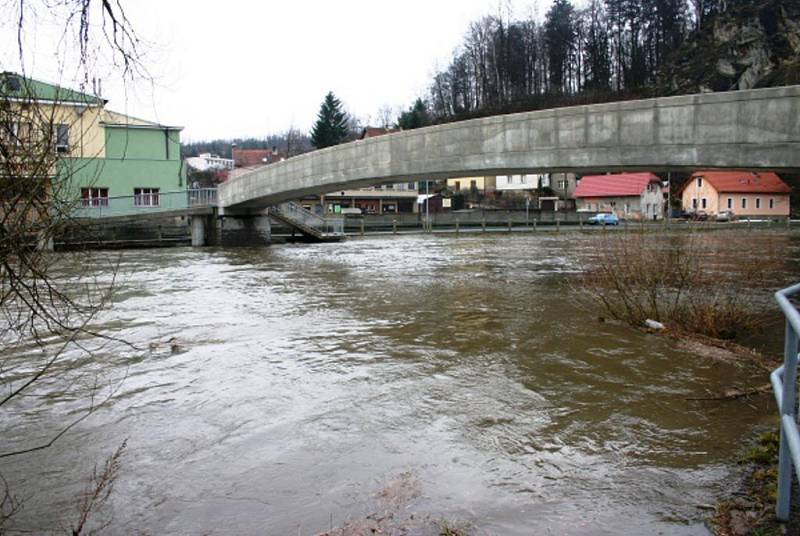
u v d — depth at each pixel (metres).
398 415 6.11
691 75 95.00
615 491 4.31
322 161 26.52
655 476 4.55
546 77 106.06
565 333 9.96
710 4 102.56
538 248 33.88
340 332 10.48
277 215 40.09
